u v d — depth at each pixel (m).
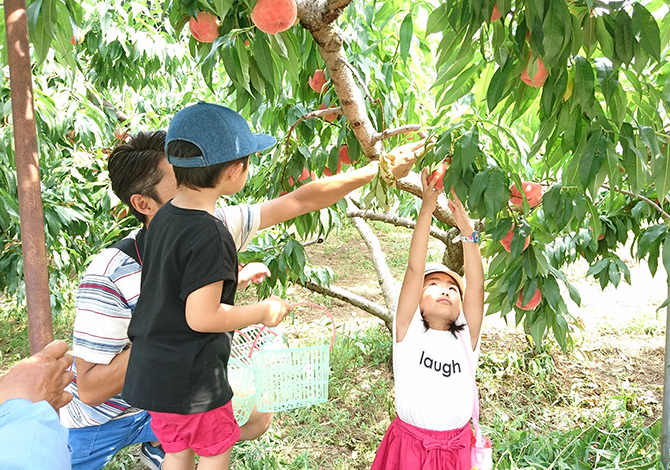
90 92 4.02
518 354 4.59
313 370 2.13
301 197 2.12
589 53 1.43
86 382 1.86
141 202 1.93
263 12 1.41
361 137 2.09
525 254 2.10
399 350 2.37
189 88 5.27
